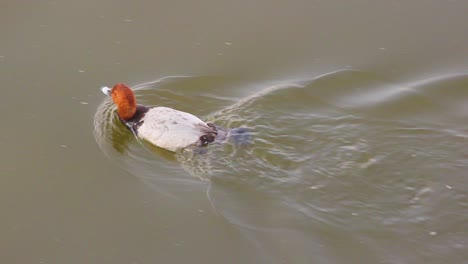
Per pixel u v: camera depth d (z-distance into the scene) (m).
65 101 18.73
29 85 19.17
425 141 16.80
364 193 15.15
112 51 20.59
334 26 21.80
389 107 18.28
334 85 19.28
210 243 14.18
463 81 19.42
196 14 22.27
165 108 17.36
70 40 20.91
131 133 17.64
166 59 20.39
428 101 18.56
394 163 16.00
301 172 15.77
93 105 18.67
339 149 16.52
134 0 22.86
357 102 18.52
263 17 22.19
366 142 16.80
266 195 15.19
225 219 14.67
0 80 19.27
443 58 20.47
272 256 13.70
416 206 14.78
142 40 21.08
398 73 19.91
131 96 17.56
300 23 21.91
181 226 14.64
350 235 14.13
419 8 22.62
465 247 13.76
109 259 13.93
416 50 20.81
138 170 16.34
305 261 13.53
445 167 15.87
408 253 13.68
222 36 21.34
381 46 20.97
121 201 15.46
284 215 14.65
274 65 20.22
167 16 22.16
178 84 19.34
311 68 20.08
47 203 15.44
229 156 16.22
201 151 16.39
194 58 20.45
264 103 18.36
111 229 14.69
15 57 20.14
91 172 16.38
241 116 17.81
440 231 14.16
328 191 15.21
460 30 21.53
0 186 15.87
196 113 18.31
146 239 14.39
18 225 14.82
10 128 17.66
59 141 17.36
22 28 21.28
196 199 15.30
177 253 13.98
